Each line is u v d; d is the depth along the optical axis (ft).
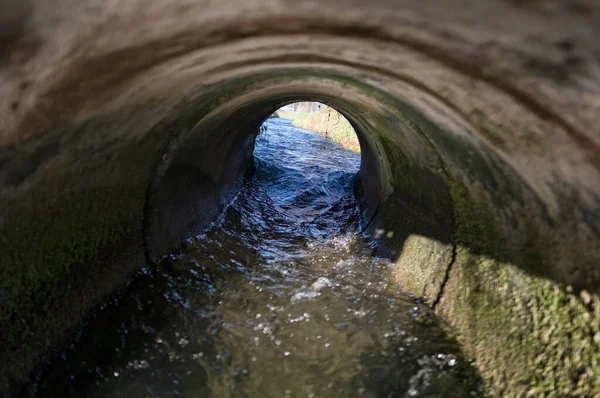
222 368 12.27
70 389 10.75
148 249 16.38
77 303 12.32
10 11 4.74
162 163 15.80
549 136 7.84
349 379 12.14
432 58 7.68
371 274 18.31
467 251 13.96
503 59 6.43
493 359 11.60
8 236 9.12
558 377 9.55
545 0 4.36
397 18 6.22
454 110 10.18
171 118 14.19
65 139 9.30
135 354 12.34
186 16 6.43
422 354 13.03
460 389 11.62
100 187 12.42
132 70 8.29
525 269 11.11
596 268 8.79
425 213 17.19
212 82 12.84
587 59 5.20
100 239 13.21
